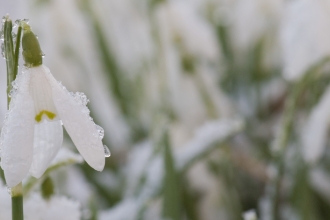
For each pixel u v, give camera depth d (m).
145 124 0.47
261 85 0.51
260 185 0.44
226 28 0.50
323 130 0.32
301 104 0.40
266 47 0.49
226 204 0.39
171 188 0.29
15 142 0.18
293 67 0.31
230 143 0.43
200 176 0.39
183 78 0.42
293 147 0.33
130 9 0.49
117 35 0.49
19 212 0.20
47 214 0.23
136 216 0.30
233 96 0.51
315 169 0.40
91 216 0.27
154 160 0.32
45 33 0.45
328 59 0.30
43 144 0.19
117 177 0.41
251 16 0.48
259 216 0.42
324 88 0.37
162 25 0.41
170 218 0.29
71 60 0.45
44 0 0.48
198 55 0.41
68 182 0.37
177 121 0.42
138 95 0.47
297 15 0.31
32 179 0.23
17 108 0.19
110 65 0.49
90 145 0.19
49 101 0.19
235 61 0.51
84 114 0.19
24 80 0.19
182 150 0.33
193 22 0.41
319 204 0.40
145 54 0.46
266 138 0.46
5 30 0.20
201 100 0.42
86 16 0.49
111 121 0.47
